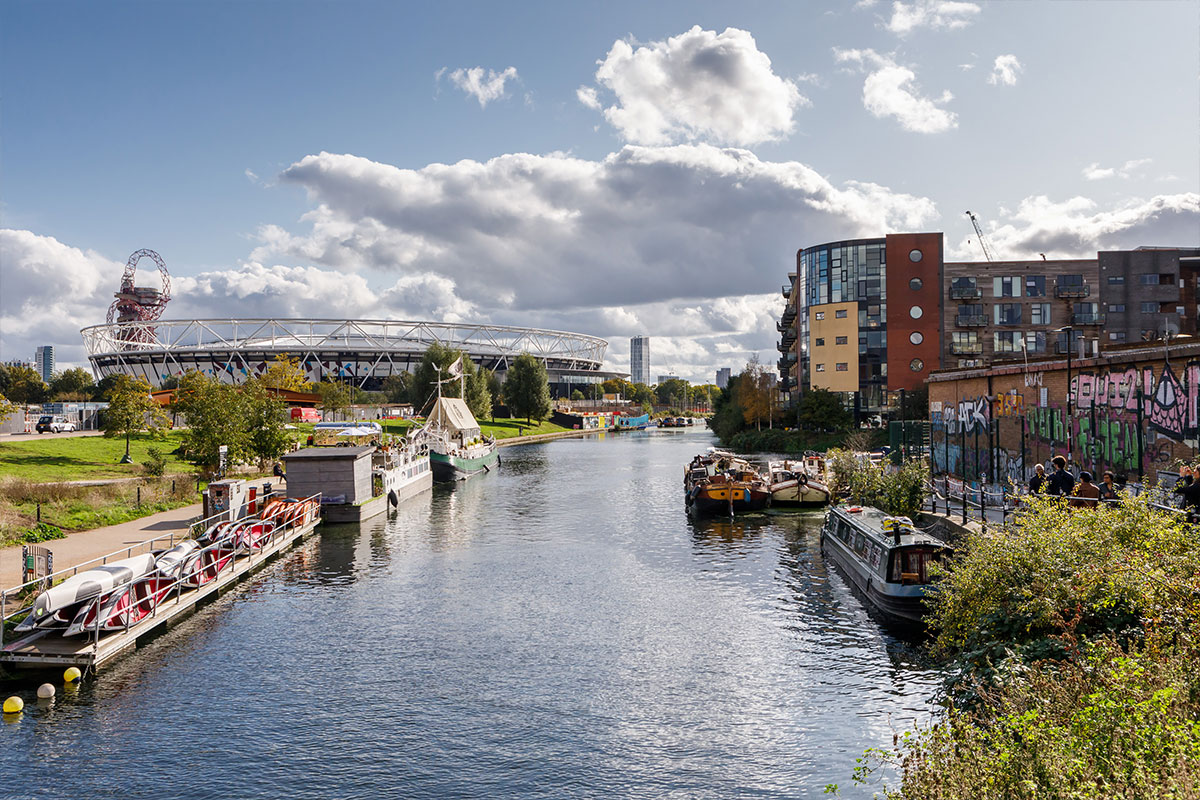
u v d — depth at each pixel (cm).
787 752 1627
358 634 2397
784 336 14125
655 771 1557
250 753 1631
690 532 4147
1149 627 1262
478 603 2742
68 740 1688
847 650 2209
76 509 3716
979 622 1677
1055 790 815
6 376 15000
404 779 1528
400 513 4975
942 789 943
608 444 13188
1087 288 9375
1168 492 2173
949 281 9800
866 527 2864
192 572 2698
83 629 2116
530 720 1788
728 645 2272
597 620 2531
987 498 3397
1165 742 834
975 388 4166
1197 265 9238
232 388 5641
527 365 15962
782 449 10025
